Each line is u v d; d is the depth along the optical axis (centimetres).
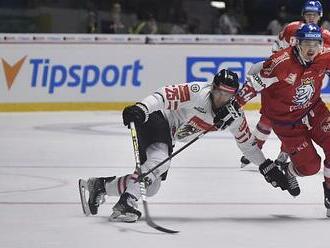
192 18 4206
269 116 1464
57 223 1343
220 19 4019
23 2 4016
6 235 1247
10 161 2186
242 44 3675
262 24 4188
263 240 1222
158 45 3647
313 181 1842
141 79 3653
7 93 3600
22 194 1658
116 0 4138
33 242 1196
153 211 1470
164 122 1338
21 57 3591
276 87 1409
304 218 1411
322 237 1248
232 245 1184
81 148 2473
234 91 1290
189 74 3666
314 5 1948
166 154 1331
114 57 3631
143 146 1340
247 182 1836
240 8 4166
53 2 4038
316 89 1420
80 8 4069
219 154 2367
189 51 3659
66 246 1170
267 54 3688
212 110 1316
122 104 3653
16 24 3988
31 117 3419
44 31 4019
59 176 1923
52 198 1605
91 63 3628
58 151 2397
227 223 1359
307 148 1438
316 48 1344
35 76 3606
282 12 4009
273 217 1420
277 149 2527
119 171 2016
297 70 1370
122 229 1291
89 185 1376
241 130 1365
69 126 3088
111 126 3091
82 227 1308
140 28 3941
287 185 1411
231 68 3678
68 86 3625
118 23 3947
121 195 1350
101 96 3644
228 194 1667
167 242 1198
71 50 3612
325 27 3903
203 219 1394
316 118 1440
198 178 1897
